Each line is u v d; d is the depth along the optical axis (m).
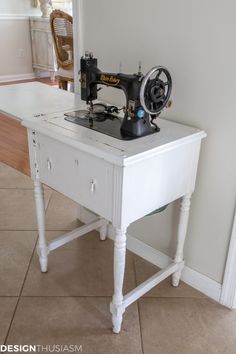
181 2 1.44
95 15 1.79
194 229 1.72
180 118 1.60
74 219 2.34
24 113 1.59
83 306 1.68
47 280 1.83
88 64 1.50
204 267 1.74
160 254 1.91
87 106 1.70
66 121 1.51
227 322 1.62
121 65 1.76
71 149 1.38
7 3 5.44
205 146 1.56
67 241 1.93
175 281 1.80
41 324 1.58
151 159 1.30
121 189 1.24
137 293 1.56
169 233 1.84
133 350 1.48
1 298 1.71
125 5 1.64
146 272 1.91
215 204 1.61
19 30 5.73
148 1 1.55
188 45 1.48
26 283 1.81
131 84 1.33
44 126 1.45
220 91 1.44
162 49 1.57
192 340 1.53
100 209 1.37
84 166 1.35
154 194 1.39
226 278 1.65
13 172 2.95
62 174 1.48
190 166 1.51
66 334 1.54
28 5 5.70
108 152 1.23
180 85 1.56
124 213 1.29
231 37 1.35
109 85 1.44
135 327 1.58
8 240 2.12
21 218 2.33
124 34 1.70
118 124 1.48
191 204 1.70
